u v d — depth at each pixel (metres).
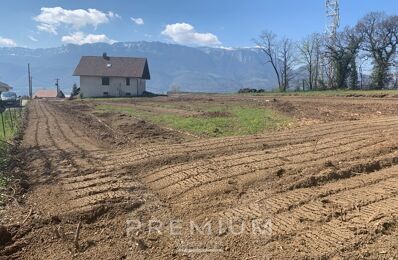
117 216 7.45
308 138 13.65
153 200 8.12
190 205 7.70
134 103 40.59
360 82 62.69
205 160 10.77
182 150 12.19
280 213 7.12
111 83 73.94
